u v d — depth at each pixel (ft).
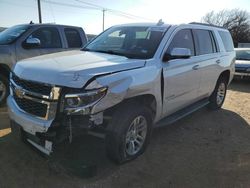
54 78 10.94
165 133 17.33
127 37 16.08
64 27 25.13
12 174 11.92
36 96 11.33
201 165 13.57
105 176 12.09
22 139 12.45
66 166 12.10
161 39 15.11
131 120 12.35
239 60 40.27
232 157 14.55
